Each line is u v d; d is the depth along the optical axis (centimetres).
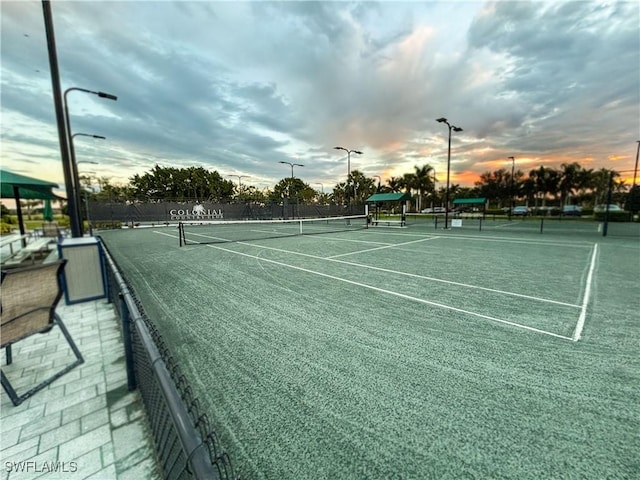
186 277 657
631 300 485
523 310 441
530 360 294
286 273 695
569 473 163
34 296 266
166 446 138
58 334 369
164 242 1359
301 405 227
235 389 248
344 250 1077
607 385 250
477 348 321
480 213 4562
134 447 187
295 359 300
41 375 277
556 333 359
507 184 5728
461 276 658
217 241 1388
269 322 399
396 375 269
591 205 5766
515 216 3994
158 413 156
